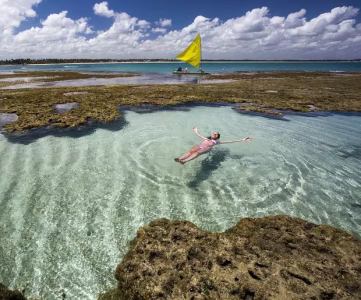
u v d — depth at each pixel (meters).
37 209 8.12
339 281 4.95
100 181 9.89
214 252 5.76
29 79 48.09
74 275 5.82
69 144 13.29
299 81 42.94
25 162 11.25
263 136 15.40
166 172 10.72
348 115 20.30
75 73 68.00
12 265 6.07
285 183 10.09
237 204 8.63
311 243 6.04
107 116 17.81
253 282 4.94
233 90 30.75
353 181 10.38
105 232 7.18
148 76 56.59
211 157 12.24
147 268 5.46
